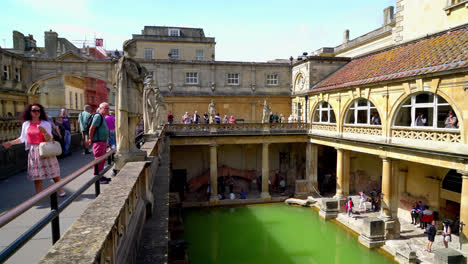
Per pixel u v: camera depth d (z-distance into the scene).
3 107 25.73
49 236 4.45
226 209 26.91
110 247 3.03
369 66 23.97
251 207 27.42
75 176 3.42
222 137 27.84
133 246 4.11
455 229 19.25
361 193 24.88
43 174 5.91
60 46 40.78
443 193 20.12
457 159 14.62
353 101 23.12
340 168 24.97
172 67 32.47
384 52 25.22
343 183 25.08
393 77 18.23
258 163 34.25
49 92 38.25
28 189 7.18
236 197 30.02
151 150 9.13
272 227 22.83
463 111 14.33
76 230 2.72
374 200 24.50
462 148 14.38
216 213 25.92
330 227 22.53
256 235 21.41
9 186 7.48
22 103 28.75
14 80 27.20
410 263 16.25
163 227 5.54
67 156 12.42
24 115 5.93
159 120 20.19
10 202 6.07
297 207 27.33
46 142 5.87
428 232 17.17
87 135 7.96
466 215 14.45
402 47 23.09
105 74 29.92
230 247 19.45
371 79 20.42
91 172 9.02
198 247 19.42
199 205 27.44
